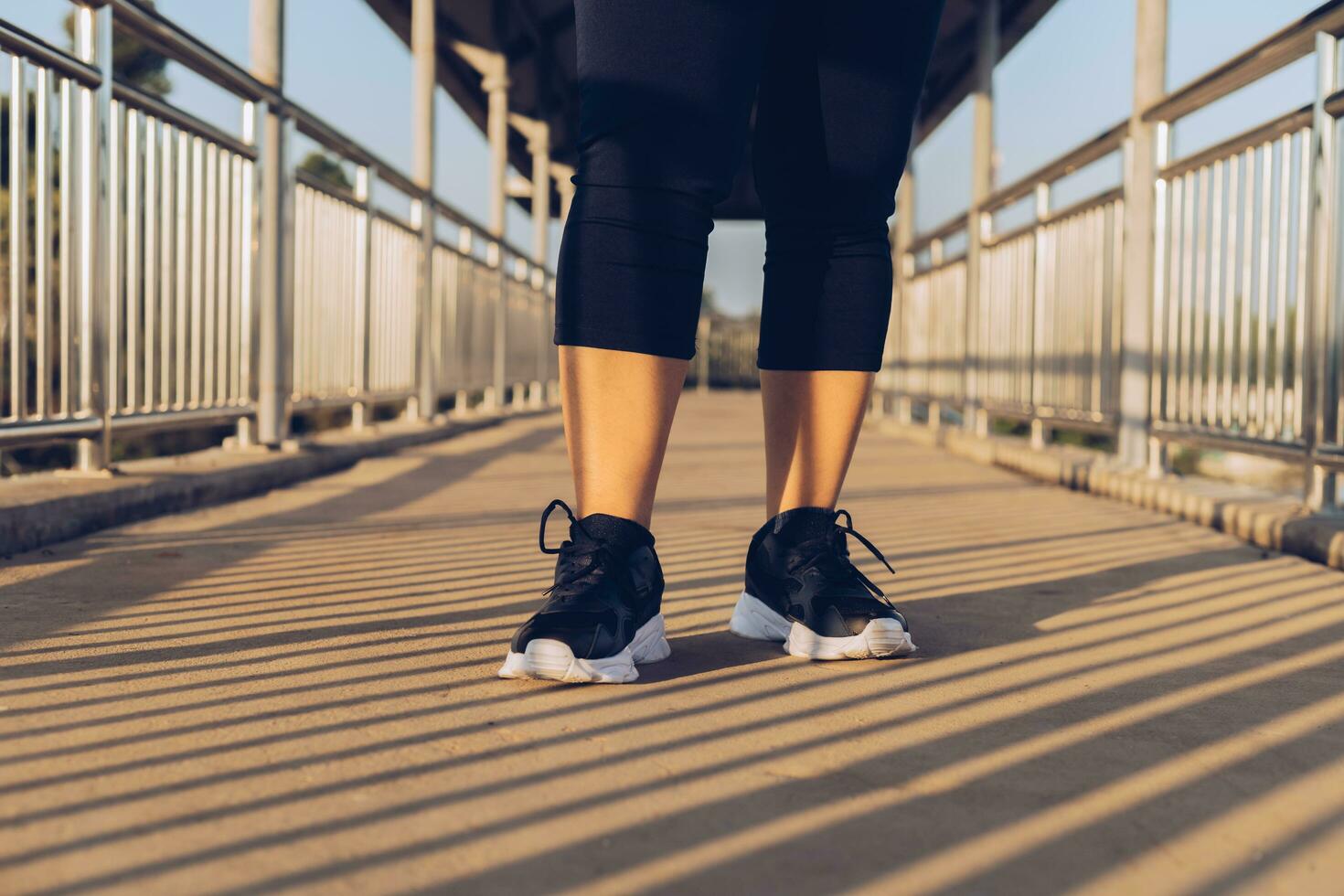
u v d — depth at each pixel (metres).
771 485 1.63
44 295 2.63
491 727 1.17
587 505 1.43
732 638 1.64
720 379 20.25
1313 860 0.84
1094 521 3.16
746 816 0.92
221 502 3.20
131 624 1.64
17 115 2.48
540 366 10.79
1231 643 1.62
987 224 6.05
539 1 9.98
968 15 8.18
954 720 1.21
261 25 3.88
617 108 1.35
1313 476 2.78
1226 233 3.30
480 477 4.11
